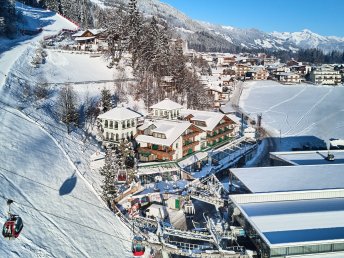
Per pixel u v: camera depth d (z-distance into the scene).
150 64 115.06
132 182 64.00
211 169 76.44
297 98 171.12
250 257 42.84
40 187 51.78
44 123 69.94
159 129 76.75
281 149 100.25
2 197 45.31
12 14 145.62
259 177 55.84
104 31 143.88
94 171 64.75
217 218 59.44
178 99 111.19
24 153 56.44
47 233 44.72
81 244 46.25
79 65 115.31
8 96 72.81
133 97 102.25
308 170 58.69
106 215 54.25
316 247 38.53
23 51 107.19
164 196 63.22
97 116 84.81
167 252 47.03
